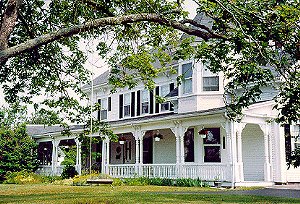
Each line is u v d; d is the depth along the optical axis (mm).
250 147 21625
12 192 17250
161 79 26859
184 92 23047
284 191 15766
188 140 23297
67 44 13375
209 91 22031
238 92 19422
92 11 10820
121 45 11797
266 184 19594
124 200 11953
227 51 9023
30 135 37062
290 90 7148
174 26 8320
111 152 31156
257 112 19688
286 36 7684
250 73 8414
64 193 15648
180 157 21766
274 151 20547
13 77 13641
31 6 12008
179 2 9203
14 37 11906
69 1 11258
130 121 25422
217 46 9016
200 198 12508
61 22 11984
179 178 20875
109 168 26547
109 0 10234
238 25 7656
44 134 34406
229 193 14805
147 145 27328
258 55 7871
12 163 31625
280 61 7859
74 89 14609
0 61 6816
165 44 11602
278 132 20469
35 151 34094
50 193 15992
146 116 27688
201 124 20625
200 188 18156
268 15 7809
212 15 8508
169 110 26125
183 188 18281
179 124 21859
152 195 13695
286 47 7738
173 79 25859
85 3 9984
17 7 7234
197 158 22250
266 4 7930
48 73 13430
